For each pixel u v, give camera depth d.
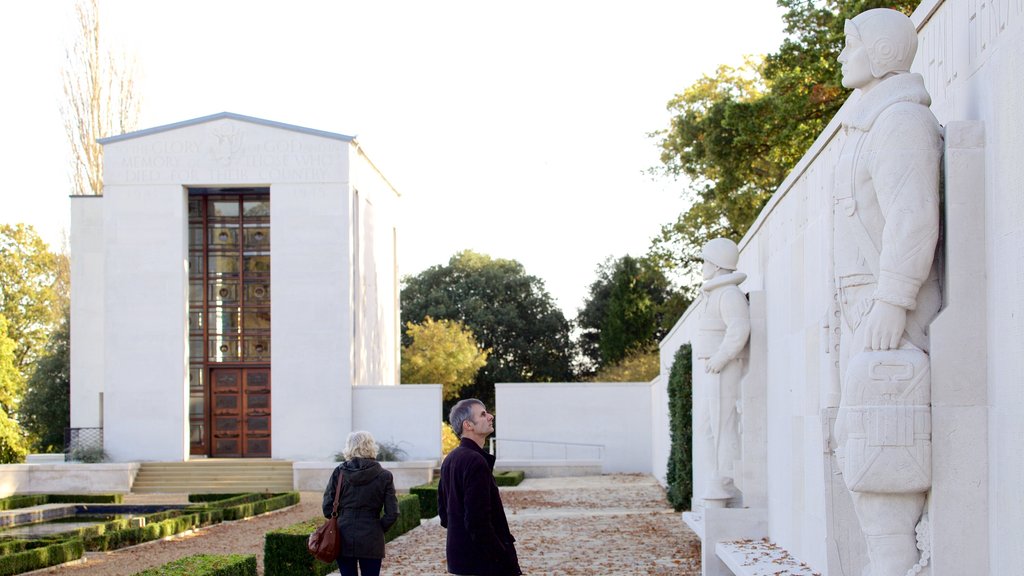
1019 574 4.84
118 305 37.56
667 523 20.27
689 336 22.28
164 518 23.67
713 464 12.99
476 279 70.31
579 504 26.73
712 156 31.33
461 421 7.41
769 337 11.72
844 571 6.47
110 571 17.11
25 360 55.94
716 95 39.50
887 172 5.44
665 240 42.03
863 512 5.57
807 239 9.19
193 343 38.84
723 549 10.95
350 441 9.65
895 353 5.44
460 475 7.18
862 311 5.79
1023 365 4.79
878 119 5.57
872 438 5.39
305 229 37.88
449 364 55.66
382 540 9.54
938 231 5.41
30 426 50.38
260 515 26.55
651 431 41.62
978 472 5.29
